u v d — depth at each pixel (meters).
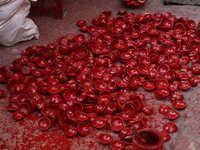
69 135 1.58
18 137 1.62
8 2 2.21
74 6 3.01
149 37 2.38
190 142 1.47
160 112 1.75
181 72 1.98
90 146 1.56
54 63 2.13
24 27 2.37
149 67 2.06
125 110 1.72
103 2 3.08
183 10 2.89
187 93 1.90
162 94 1.83
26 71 2.04
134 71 2.00
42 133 1.63
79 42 2.40
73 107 1.72
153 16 2.70
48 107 1.78
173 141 1.56
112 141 1.54
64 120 1.64
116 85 1.93
